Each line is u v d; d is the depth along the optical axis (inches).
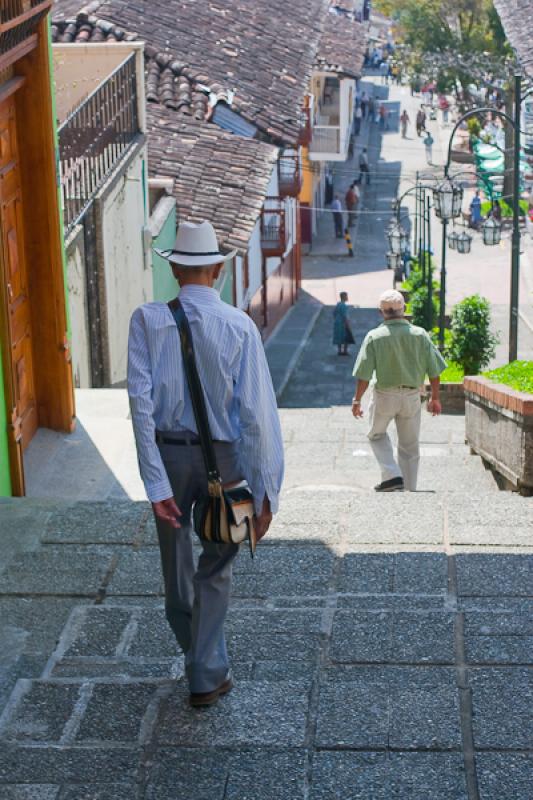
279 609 236.1
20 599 244.2
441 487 512.4
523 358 1285.7
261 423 191.6
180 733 193.5
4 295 341.1
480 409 532.1
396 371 431.5
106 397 440.1
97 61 733.3
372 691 204.1
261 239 1314.0
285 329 1434.5
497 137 2078.0
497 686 204.1
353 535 276.2
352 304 1625.2
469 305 928.3
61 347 396.8
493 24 2293.3
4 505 293.3
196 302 193.5
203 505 193.5
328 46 1733.5
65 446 395.2
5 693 208.4
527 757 183.8
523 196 1878.7
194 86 1119.6
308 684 206.5
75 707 202.7
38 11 358.6
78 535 275.9
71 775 183.2
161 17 1262.3
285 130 1083.3
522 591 241.0
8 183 366.0
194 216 885.2
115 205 653.9
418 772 181.2
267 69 1230.9
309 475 558.9
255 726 194.9
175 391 191.9
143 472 189.5
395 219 1162.0
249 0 1472.7
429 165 2423.7
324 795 176.7
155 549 268.2
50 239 387.2
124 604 242.1
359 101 2913.4
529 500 302.2
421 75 2431.1
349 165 2454.5
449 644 218.8
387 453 443.2
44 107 377.1
